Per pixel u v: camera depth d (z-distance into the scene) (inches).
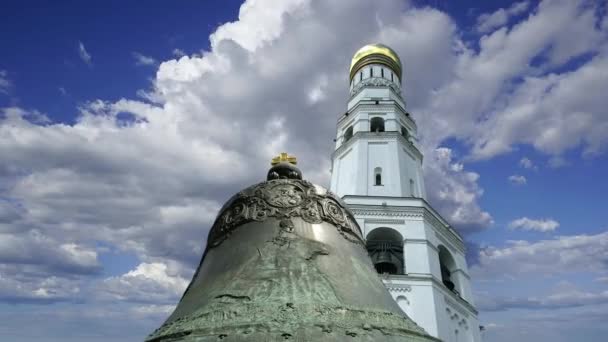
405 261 1418.6
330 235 230.4
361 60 2118.6
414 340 172.7
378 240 1530.5
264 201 239.0
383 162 1678.2
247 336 149.8
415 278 1370.6
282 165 272.4
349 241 238.2
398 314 193.0
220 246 233.6
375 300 197.5
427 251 1437.0
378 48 2129.7
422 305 1325.0
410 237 1462.8
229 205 250.7
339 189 1691.7
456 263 1614.2
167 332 165.8
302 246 214.5
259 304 171.2
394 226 1487.5
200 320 166.2
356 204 1499.8
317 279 193.9
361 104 1882.4
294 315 162.7
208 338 152.4
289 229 223.3
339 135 1936.5
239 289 186.7
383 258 1477.6
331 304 176.7
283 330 152.6
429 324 1289.4
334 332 156.3
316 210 238.4
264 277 193.2
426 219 1526.8
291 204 236.8
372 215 1493.6
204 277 219.1
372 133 1747.0
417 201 1530.5
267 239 219.3
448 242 1617.9
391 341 163.3
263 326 154.4
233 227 235.1
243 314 165.2
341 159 1801.2
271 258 207.0
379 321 174.2
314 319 162.1
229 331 153.3
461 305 1501.0
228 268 210.7
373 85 1989.4
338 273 205.2
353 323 165.6
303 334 152.2
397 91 2046.0
